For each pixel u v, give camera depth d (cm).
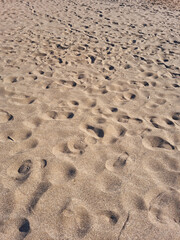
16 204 161
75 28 546
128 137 222
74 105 273
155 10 746
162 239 143
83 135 225
